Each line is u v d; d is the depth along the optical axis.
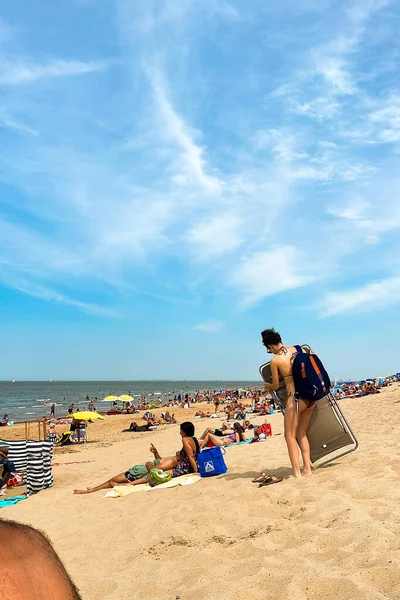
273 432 17.08
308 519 4.70
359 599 2.99
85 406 73.44
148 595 3.77
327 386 6.39
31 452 10.03
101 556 4.97
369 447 7.91
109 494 8.01
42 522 6.85
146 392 132.12
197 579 3.79
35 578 0.86
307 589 3.28
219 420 33.06
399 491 5.05
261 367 6.79
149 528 5.57
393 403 22.42
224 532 4.89
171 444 18.67
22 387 176.88
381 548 3.67
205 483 7.58
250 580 3.54
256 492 5.91
